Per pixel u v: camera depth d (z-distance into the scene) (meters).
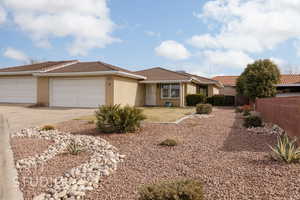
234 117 13.42
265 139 7.17
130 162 5.19
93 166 4.82
